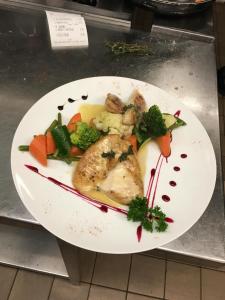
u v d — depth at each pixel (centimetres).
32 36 47
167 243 29
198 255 30
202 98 43
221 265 30
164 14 49
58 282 58
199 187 33
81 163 33
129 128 37
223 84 81
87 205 31
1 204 32
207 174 34
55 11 49
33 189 31
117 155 33
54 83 43
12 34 47
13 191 33
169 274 60
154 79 44
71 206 31
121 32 49
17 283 57
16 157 33
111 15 49
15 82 42
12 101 40
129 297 57
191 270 61
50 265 57
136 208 30
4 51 45
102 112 37
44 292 57
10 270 58
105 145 33
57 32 45
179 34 49
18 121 38
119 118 37
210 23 51
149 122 35
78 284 57
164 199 32
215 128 40
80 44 46
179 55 47
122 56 46
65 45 46
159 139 36
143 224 29
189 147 36
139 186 32
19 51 45
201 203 32
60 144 34
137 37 48
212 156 35
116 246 28
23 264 57
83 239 28
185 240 30
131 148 34
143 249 28
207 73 45
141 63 46
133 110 37
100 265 60
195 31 49
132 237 29
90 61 45
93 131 35
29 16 49
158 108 37
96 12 49
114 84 41
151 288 58
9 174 34
